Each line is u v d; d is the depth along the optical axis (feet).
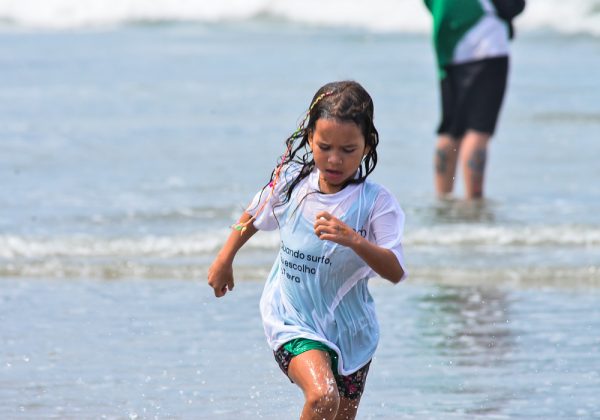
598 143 131.13
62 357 63.00
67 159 119.44
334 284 43.16
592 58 204.74
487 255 86.69
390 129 138.21
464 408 55.47
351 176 42.80
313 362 41.78
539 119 145.89
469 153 104.68
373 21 263.08
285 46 224.12
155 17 273.75
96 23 271.08
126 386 58.29
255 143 128.16
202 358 63.21
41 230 91.35
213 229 92.12
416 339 67.36
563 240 90.43
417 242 89.97
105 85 169.89
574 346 65.87
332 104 41.09
